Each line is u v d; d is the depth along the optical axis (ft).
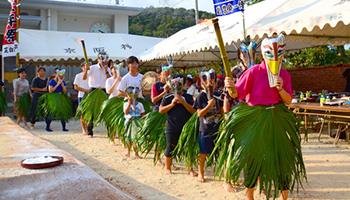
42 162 7.64
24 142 11.63
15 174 7.16
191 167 18.22
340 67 40.01
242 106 12.91
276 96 12.48
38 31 49.26
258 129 12.20
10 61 53.62
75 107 43.62
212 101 16.07
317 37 32.24
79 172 7.28
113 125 23.58
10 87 48.88
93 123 29.58
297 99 32.12
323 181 17.12
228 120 13.05
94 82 29.73
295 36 31.45
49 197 6.04
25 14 59.77
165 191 15.92
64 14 61.98
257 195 15.14
